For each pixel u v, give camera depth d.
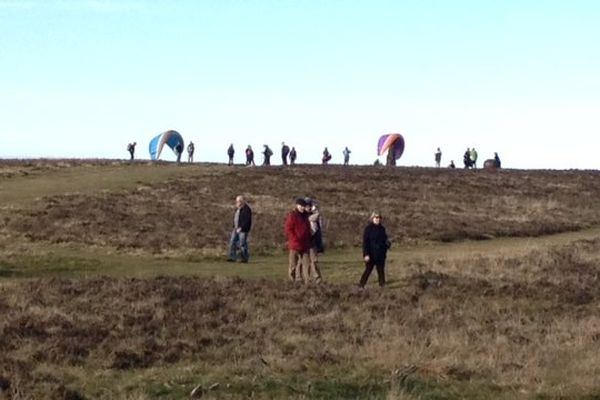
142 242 55.59
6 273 44.75
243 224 51.59
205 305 32.38
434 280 39.84
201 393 20.80
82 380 22.03
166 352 25.03
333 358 24.19
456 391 21.53
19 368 22.52
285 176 94.19
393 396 20.33
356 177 96.81
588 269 44.47
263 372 22.66
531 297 36.47
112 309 31.34
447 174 104.94
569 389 21.64
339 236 62.47
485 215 78.94
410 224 69.88
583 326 29.95
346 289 37.38
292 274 40.44
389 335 27.53
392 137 124.50
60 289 35.34
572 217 81.88
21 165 98.38
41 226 59.22
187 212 68.75
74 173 92.75
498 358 24.77
